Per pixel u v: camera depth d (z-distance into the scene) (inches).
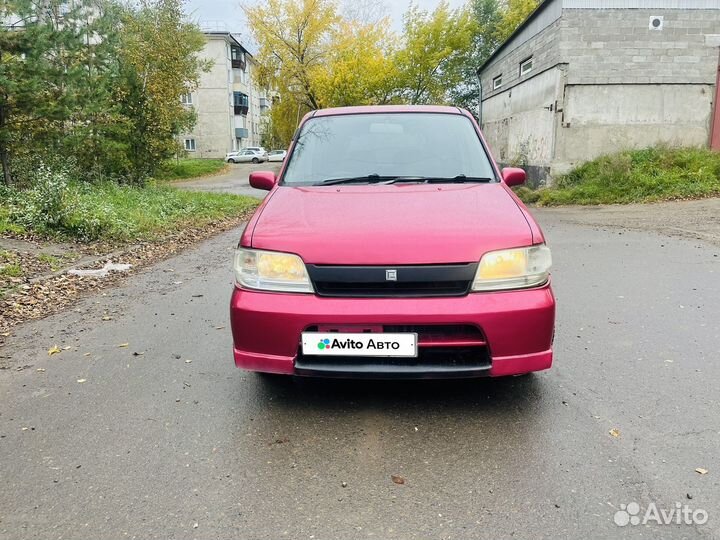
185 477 95.7
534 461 98.5
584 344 155.9
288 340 107.7
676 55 563.5
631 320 176.2
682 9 555.8
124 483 94.0
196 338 169.3
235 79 2322.8
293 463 99.6
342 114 175.2
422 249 106.3
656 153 551.2
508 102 768.9
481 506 86.4
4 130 446.6
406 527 81.9
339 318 105.0
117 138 636.1
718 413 114.6
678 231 345.1
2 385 135.8
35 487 93.0
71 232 350.0
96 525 83.3
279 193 139.1
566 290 215.3
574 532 80.0
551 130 590.2
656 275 234.7
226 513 85.8
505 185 144.3
